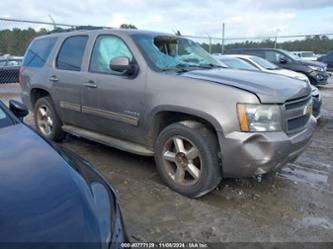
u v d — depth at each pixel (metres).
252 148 3.00
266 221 3.04
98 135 4.46
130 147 3.97
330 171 4.37
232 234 2.82
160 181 3.83
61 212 1.59
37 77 5.18
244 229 2.90
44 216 1.53
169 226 2.92
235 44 18.44
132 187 3.68
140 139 3.84
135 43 3.84
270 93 3.08
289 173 4.26
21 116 3.14
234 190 3.65
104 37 4.23
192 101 3.23
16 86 12.56
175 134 3.43
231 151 3.05
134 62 3.76
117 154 4.77
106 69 4.10
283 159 3.14
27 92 5.48
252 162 3.03
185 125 3.36
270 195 3.57
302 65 12.84
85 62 4.37
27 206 1.57
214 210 3.21
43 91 5.27
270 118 3.04
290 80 3.68
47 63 5.04
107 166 4.31
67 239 1.46
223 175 3.29
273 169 3.19
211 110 3.11
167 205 3.28
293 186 3.84
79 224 1.55
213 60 4.52
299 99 3.39
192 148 3.35
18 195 1.64
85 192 1.81
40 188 1.72
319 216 3.16
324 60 19.73
